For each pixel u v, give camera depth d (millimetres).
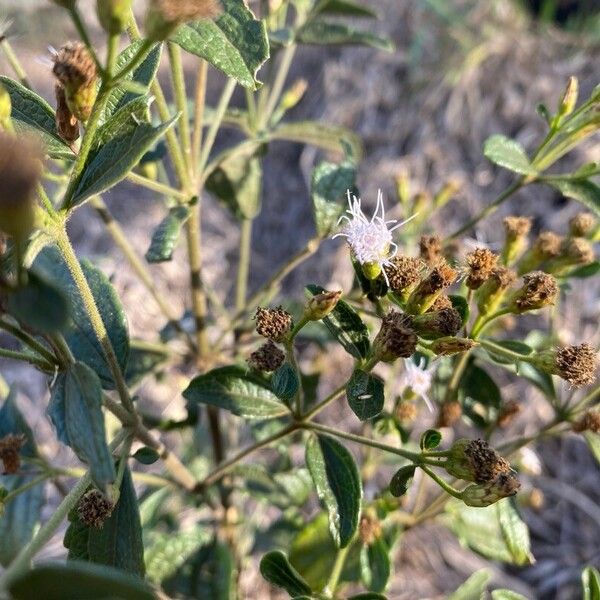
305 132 228
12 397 184
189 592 218
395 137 462
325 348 235
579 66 469
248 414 155
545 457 340
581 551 316
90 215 443
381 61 494
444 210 420
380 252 149
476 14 499
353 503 147
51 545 296
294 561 193
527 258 178
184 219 171
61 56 114
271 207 461
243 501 299
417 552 311
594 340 361
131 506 142
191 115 211
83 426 107
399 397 177
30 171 85
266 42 131
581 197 172
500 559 191
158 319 404
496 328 188
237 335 227
